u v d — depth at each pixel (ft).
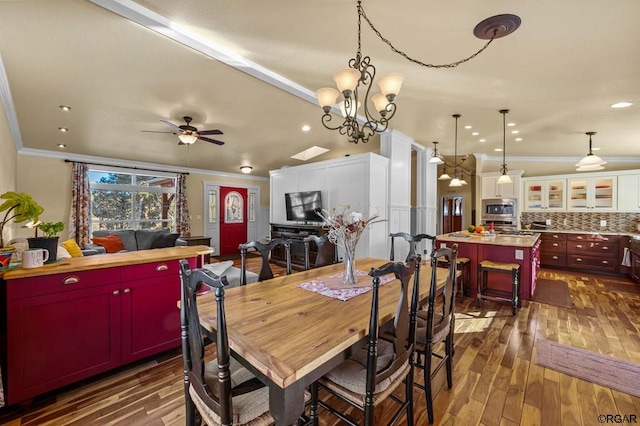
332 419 5.77
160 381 6.92
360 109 12.08
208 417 4.00
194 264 8.55
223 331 3.42
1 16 6.04
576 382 6.77
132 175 21.71
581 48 7.07
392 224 15.71
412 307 5.09
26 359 5.84
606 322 10.27
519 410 5.89
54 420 5.63
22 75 8.70
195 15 6.18
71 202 18.71
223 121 13.65
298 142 18.10
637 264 15.21
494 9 5.79
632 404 6.01
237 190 27.94
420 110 11.77
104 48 7.34
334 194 16.80
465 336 9.28
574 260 18.44
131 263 7.21
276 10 5.97
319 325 4.33
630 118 12.10
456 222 27.61
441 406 6.04
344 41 7.12
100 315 6.78
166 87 9.80
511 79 8.89
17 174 16.92
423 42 7.04
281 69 8.70
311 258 18.57
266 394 4.14
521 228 20.74
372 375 4.10
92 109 11.62
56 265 6.45
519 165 21.15
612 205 18.11
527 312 11.32
